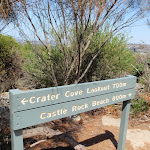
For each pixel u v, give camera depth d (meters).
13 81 7.02
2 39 7.99
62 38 2.91
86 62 4.33
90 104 1.95
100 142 3.05
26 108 1.43
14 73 7.36
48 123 4.03
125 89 2.31
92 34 2.64
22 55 8.14
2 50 7.62
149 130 3.59
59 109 1.68
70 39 3.22
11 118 1.43
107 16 2.47
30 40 2.73
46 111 1.58
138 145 2.98
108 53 4.79
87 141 3.09
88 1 2.04
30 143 2.99
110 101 2.16
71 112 1.79
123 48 5.10
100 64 4.78
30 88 7.40
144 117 4.24
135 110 4.34
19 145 1.50
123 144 2.62
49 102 1.58
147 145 2.99
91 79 4.87
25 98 1.41
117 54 4.96
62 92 1.66
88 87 1.88
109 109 4.97
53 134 2.59
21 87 7.36
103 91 2.04
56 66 4.23
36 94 1.47
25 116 1.44
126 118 2.53
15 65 7.57
